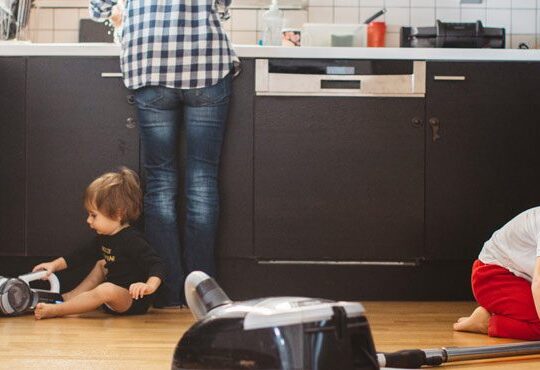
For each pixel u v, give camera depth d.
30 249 3.60
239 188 3.61
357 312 1.39
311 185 3.63
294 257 3.64
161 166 3.49
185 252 3.53
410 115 3.65
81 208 3.60
